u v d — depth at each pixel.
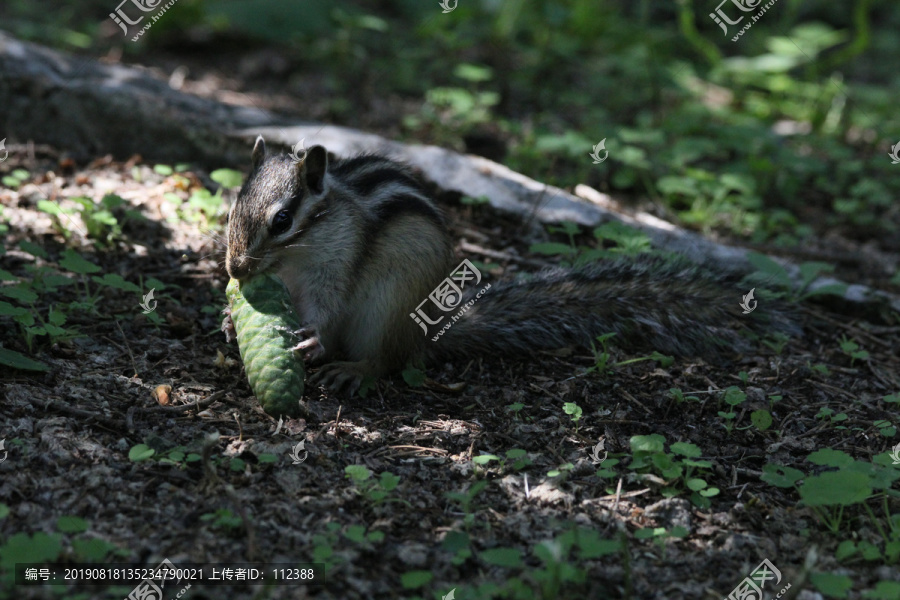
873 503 6.69
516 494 6.52
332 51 15.95
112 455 6.41
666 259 9.38
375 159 8.56
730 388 7.66
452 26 16.95
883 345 9.22
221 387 7.43
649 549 6.07
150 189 10.42
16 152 11.03
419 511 6.23
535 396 7.88
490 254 10.11
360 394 7.68
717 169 13.57
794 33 17.06
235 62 16.11
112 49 15.63
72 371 7.34
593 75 16.23
